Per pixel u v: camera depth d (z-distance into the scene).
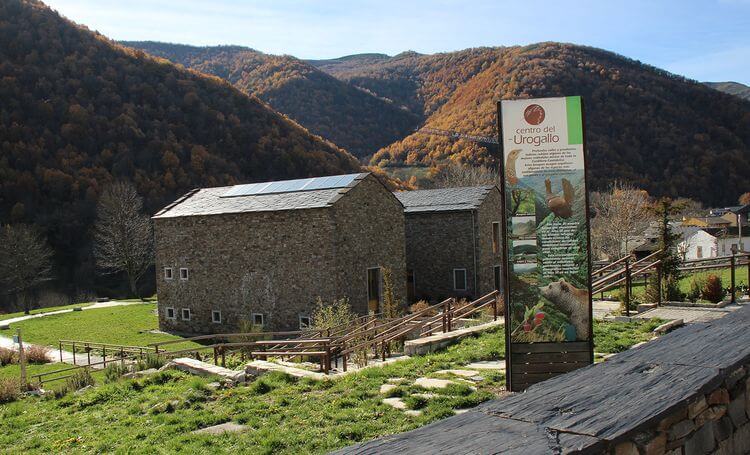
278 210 26.53
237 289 28.30
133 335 30.50
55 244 58.47
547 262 7.66
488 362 10.68
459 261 33.09
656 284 14.88
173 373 12.96
